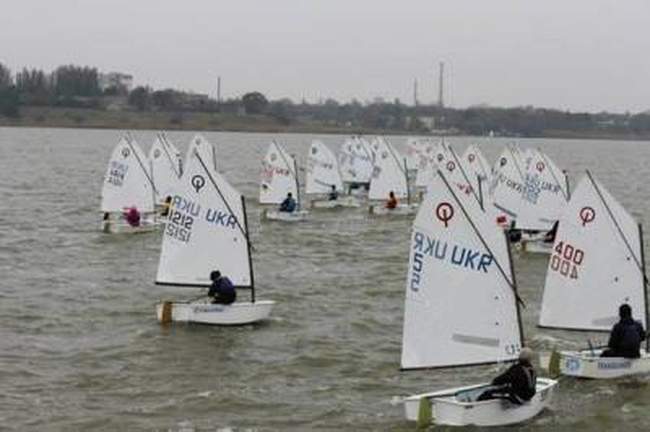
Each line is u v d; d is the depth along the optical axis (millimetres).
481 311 38406
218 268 54406
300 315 56188
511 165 84938
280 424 37719
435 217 38188
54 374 43594
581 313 46438
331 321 54969
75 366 44844
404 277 70062
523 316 56594
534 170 81250
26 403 39531
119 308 56625
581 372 43469
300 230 95375
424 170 133875
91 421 37531
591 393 41875
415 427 37188
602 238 45938
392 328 53750
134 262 73125
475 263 38188
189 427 37188
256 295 61625
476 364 38656
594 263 46094
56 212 105938
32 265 71312
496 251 38156
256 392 41625
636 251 45906
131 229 87875
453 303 38469
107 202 88312
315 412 39125
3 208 108438
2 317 54125
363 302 60781
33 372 43781
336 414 38875
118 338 49844
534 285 67500
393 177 116000
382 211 110188
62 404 39562
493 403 36938
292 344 49438
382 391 42156
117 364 45281
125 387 41969
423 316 38469
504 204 85312
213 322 52594
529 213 81562
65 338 49844
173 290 62125
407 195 116000
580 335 52031
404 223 103188
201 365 45375
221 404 39938
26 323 52906
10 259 73750
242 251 53938
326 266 74375
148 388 41844
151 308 56625
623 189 165000
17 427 36719
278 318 55094
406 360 38469
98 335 50438
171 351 47594
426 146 134875
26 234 87750
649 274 66938
